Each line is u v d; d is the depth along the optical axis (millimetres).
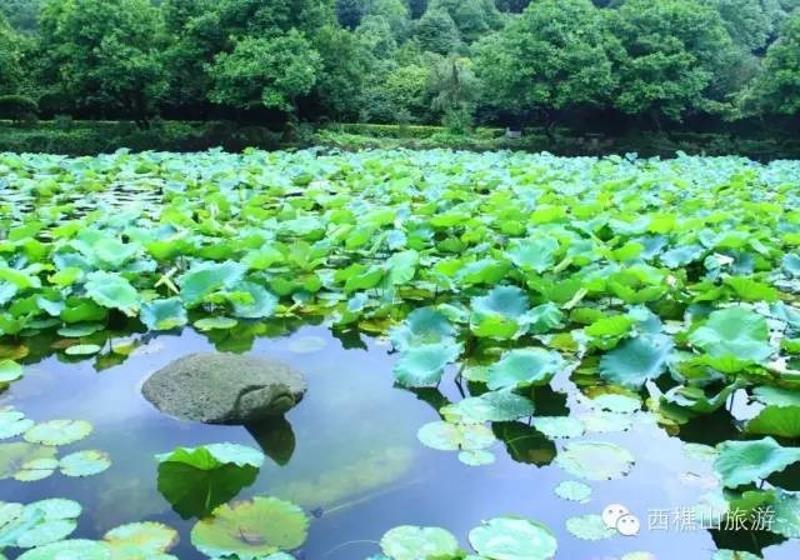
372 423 3854
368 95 30078
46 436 3594
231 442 3625
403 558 2695
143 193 11930
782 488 3271
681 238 7191
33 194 11469
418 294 6047
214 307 5645
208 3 25312
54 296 5242
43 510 2924
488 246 6777
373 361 4758
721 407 4023
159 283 5965
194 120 28047
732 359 3893
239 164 15625
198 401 3865
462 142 25578
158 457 3145
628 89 26359
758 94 25625
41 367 4570
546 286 5543
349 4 43938
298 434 3725
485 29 43125
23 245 6223
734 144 26406
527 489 3230
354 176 13648
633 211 9383
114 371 4527
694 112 28172
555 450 3559
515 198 10797
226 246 6426
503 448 3570
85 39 23859
